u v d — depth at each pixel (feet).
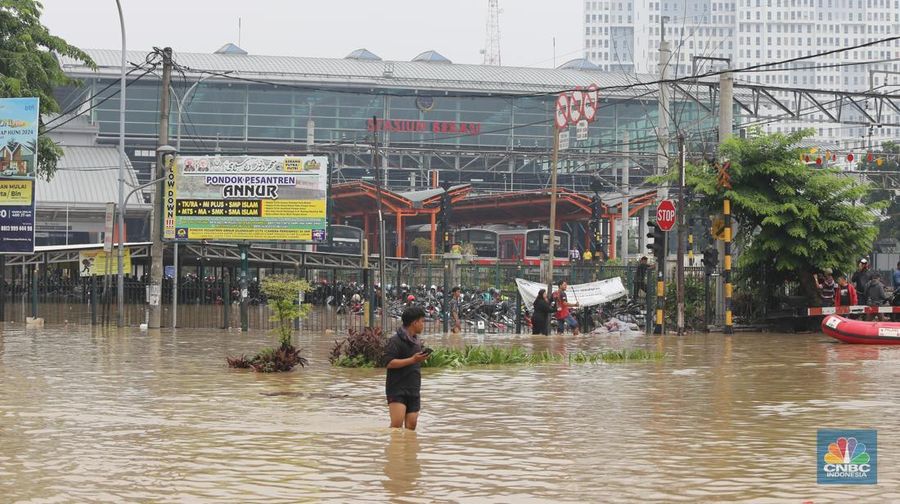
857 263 138.41
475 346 92.63
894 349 101.60
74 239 345.51
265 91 418.31
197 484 35.65
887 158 302.86
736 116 411.34
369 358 80.53
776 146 135.54
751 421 51.08
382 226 146.41
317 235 137.80
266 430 48.06
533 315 129.90
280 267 182.19
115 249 143.95
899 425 49.47
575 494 34.06
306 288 80.79
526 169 437.17
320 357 89.81
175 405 57.11
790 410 55.26
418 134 432.25
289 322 82.12
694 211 139.74
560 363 85.92
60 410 54.80
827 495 33.86
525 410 55.62
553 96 435.12
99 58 412.98
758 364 84.28
